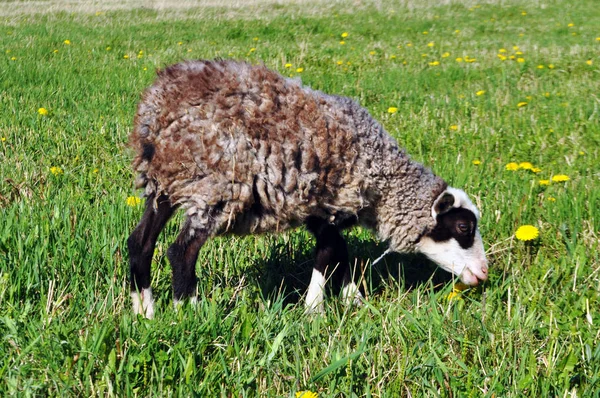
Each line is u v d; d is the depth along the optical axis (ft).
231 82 8.98
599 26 29.19
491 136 13.44
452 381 8.01
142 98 9.22
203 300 8.79
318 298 9.46
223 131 8.90
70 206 10.43
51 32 28.09
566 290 9.29
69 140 13.15
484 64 20.21
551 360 8.19
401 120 14.48
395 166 9.73
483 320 8.77
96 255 9.46
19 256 9.23
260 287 9.64
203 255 10.00
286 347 8.42
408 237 10.00
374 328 8.61
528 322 8.67
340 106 9.42
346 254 9.75
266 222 9.25
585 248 10.12
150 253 9.25
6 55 21.70
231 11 36.91
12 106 14.89
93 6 39.55
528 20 31.96
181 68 9.16
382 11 35.81
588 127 13.61
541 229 10.57
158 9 37.93
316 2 40.24
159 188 9.14
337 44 25.26
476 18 33.06
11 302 8.69
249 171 8.96
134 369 7.93
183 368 8.03
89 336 8.19
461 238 9.87
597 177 11.89
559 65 19.48
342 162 9.32
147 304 9.14
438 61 20.97
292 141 9.03
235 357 8.25
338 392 7.97
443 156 12.75
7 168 11.85
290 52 22.45
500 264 10.16
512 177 11.85
